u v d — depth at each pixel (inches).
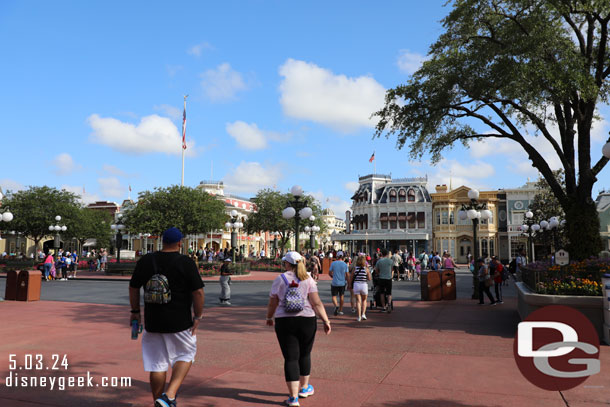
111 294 733.9
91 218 2341.3
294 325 195.5
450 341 330.3
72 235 1814.7
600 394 204.1
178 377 162.9
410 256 1117.1
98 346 313.3
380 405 191.2
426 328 390.9
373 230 2465.6
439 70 589.9
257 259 1727.4
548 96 510.6
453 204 2315.5
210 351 297.9
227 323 423.2
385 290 499.5
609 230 1775.3
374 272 521.0
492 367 253.3
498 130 612.1
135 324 169.3
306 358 202.1
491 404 191.9
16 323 420.5
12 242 2797.7
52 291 788.0
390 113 627.5
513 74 492.7
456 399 198.5
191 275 167.9
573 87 479.8
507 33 535.2
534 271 373.7
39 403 195.2
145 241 2534.5
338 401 196.4
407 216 2423.7
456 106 605.0
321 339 339.9
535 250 2111.2
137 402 196.9
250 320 443.8
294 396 188.7
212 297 696.4
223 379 231.5
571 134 552.4
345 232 2628.0
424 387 216.4
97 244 2466.8
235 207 2886.3
